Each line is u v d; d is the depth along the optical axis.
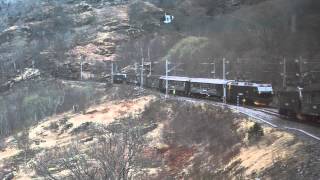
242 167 38.22
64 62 162.25
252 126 43.75
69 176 34.06
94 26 190.00
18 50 182.38
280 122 46.22
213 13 180.38
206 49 110.62
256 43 99.56
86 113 82.31
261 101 62.78
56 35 190.12
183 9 189.38
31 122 94.25
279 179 32.75
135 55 143.50
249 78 84.50
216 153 44.97
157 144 54.09
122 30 182.88
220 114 54.84
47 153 57.03
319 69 69.62
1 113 99.81
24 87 136.75
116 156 31.89
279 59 81.50
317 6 79.06
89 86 111.81
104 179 30.50
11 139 82.06
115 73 126.12
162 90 92.12
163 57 128.50
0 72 162.75
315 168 31.81
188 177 42.19
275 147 38.47
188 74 104.50
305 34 79.06
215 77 90.31
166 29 172.50
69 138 71.06
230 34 114.38
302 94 45.44
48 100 102.69
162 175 44.00
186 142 51.91
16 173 59.78
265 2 126.50
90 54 168.12
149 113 70.25
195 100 72.00
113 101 88.94
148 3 199.88
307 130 40.72
